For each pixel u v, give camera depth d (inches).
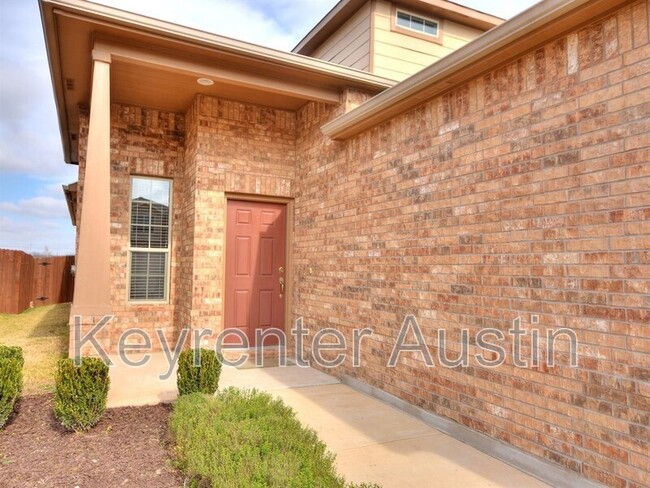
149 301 285.1
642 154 105.5
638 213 105.7
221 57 217.5
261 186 277.7
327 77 235.5
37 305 526.0
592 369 114.5
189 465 113.1
